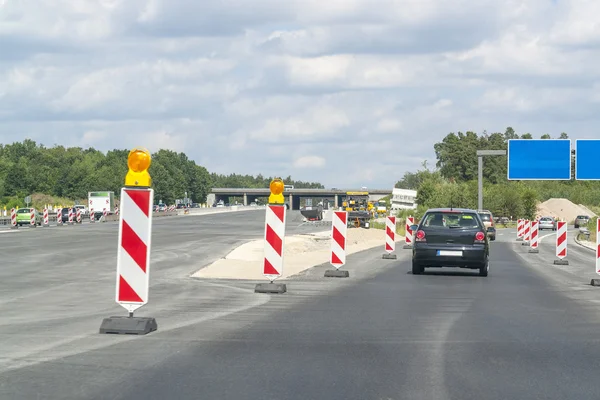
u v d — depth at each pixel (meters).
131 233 11.27
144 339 10.81
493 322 12.85
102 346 10.23
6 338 10.86
